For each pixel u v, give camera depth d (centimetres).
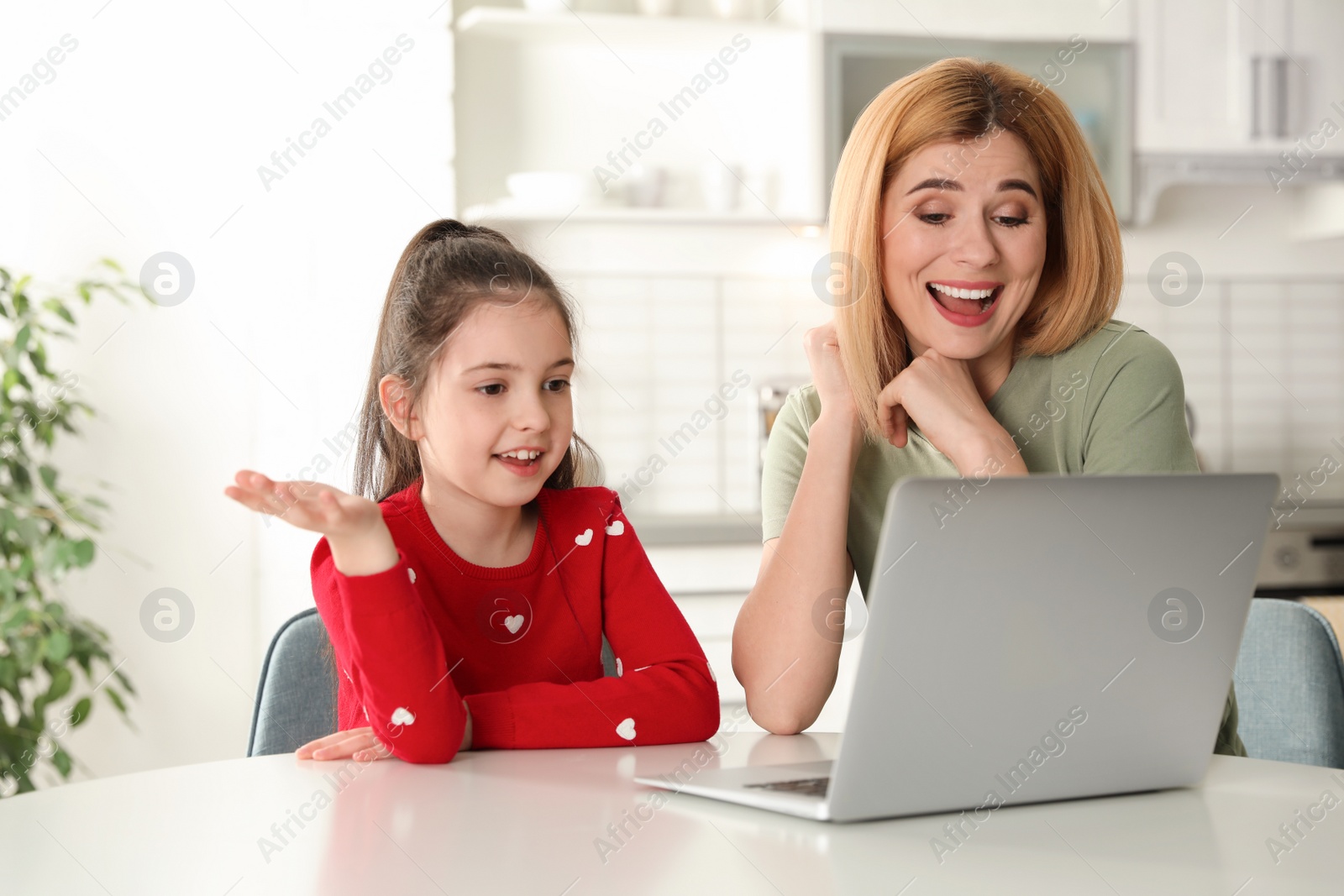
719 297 287
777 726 100
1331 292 317
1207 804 68
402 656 79
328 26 240
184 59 237
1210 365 312
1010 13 271
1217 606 68
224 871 55
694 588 246
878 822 63
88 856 57
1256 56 283
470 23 258
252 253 238
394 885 52
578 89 278
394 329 102
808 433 119
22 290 224
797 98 273
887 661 60
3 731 203
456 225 111
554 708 89
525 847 58
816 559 102
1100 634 65
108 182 235
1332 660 111
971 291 110
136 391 236
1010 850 58
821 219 265
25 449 228
